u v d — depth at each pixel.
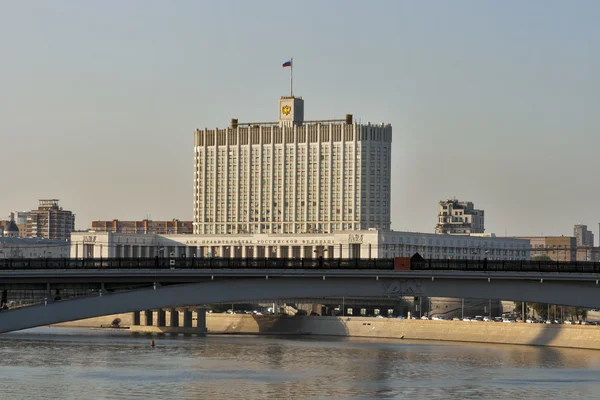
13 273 167.62
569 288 172.62
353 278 176.12
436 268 174.12
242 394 163.25
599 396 166.38
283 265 175.88
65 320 171.25
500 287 174.50
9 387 168.00
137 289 174.50
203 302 175.25
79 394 161.12
